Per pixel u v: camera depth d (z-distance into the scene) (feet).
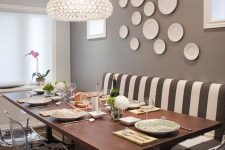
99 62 13.98
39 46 15.17
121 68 12.50
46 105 8.34
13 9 14.02
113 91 7.86
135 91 10.82
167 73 10.19
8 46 14.21
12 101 9.14
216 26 8.36
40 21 15.08
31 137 8.48
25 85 14.84
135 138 4.94
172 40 9.84
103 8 8.84
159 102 9.70
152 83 10.11
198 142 7.32
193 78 9.25
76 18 9.34
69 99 9.11
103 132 5.48
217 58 8.46
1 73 14.11
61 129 5.77
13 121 6.74
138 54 11.48
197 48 9.00
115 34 12.69
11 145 8.14
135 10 11.42
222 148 4.64
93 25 14.44
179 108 8.94
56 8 8.68
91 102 8.13
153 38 10.61
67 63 16.19
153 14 10.60
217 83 8.43
